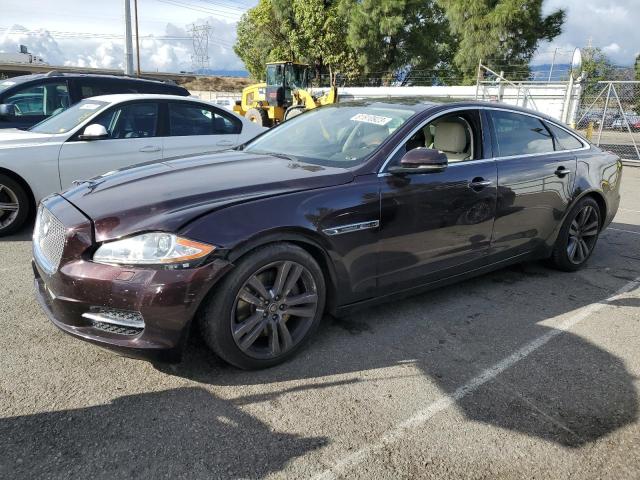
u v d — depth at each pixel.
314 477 2.10
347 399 2.65
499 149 4.00
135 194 2.83
